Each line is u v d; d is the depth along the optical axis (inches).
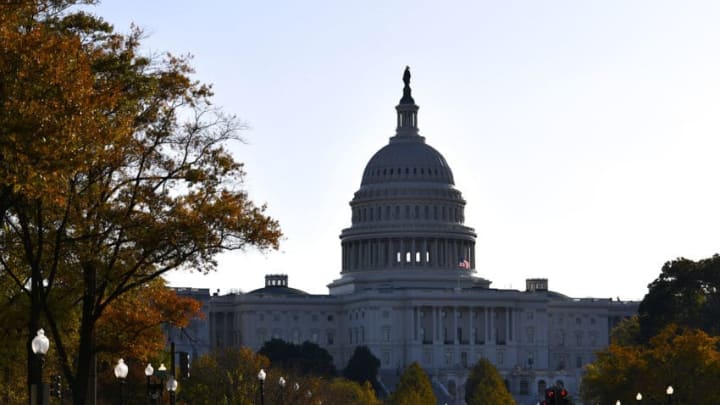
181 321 4274.1
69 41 2960.1
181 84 3604.8
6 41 2819.9
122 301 3991.1
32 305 3403.1
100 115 2994.6
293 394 7485.2
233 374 7086.6
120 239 3580.2
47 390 2834.6
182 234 3555.6
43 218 3491.6
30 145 2795.3
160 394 4407.0
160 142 3634.4
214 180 3651.6
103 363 5442.9
